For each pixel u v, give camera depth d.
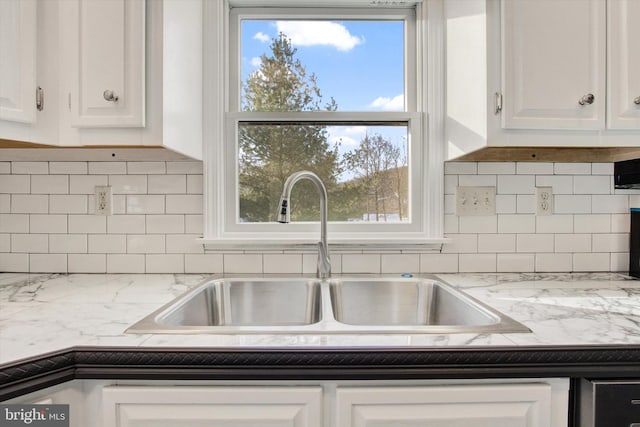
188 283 1.13
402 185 1.38
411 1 1.33
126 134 0.96
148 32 0.95
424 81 1.32
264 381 0.64
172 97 1.03
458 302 0.99
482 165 1.30
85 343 0.64
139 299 0.94
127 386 0.64
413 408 0.65
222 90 1.32
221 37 1.31
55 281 1.16
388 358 0.63
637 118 0.99
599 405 0.63
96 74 0.94
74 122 0.94
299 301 1.20
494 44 0.98
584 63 0.98
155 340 0.65
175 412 0.64
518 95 0.98
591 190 1.31
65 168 1.27
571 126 0.98
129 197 1.28
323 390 0.65
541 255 1.30
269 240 1.27
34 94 0.93
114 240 1.28
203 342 0.65
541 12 0.97
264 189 1.38
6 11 0.89
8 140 0.92
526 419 0.65
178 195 1.28
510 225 1.30
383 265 1.30
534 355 0.64
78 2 0.93
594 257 1.31
